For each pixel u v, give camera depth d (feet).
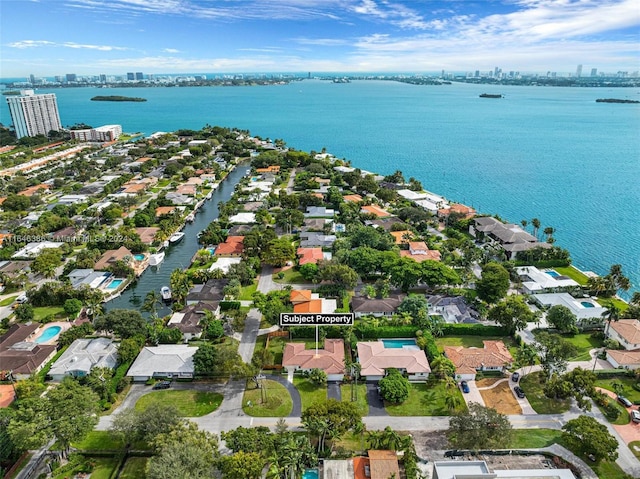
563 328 397.39
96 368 329.11
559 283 483.92
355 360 366.22
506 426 271.28
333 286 474.49
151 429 264.93
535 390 331.36
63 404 270.05
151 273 549.54
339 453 272.51
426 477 250.78
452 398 300.40
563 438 271.28
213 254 583.58
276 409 312.29
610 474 258.98
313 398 323.37
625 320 402.72
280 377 345.92
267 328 412.98
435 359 339.77
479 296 455.63
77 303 433.89
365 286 484.74
